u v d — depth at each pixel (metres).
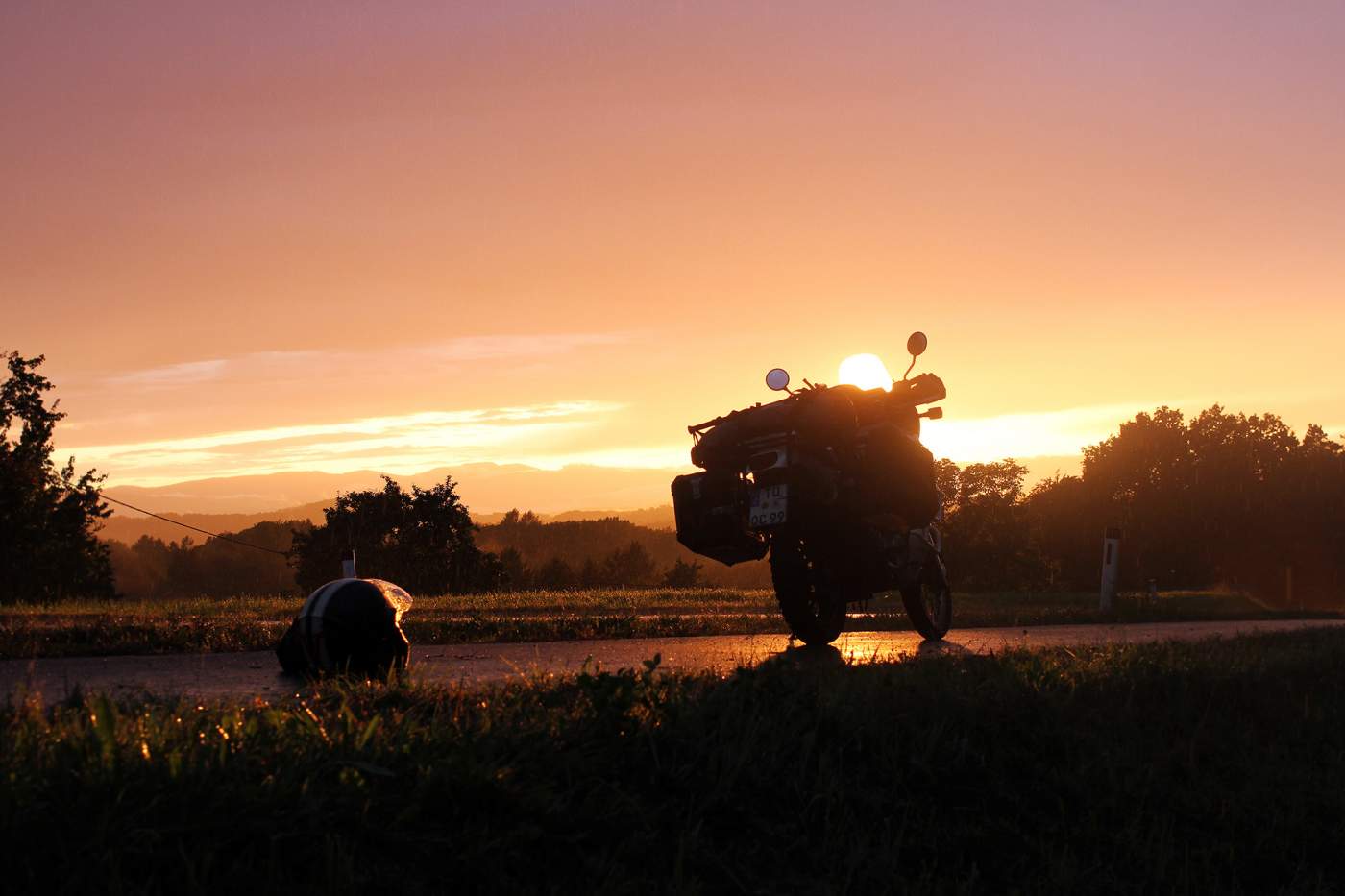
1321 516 96.06
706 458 8.79
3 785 3.03
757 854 3.90
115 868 2.80
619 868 3.49
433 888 3.18
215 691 5.89
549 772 3.94
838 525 8.81
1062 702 5.97
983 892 4.12
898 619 12.18
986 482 91.25
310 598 6.81
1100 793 5.06
